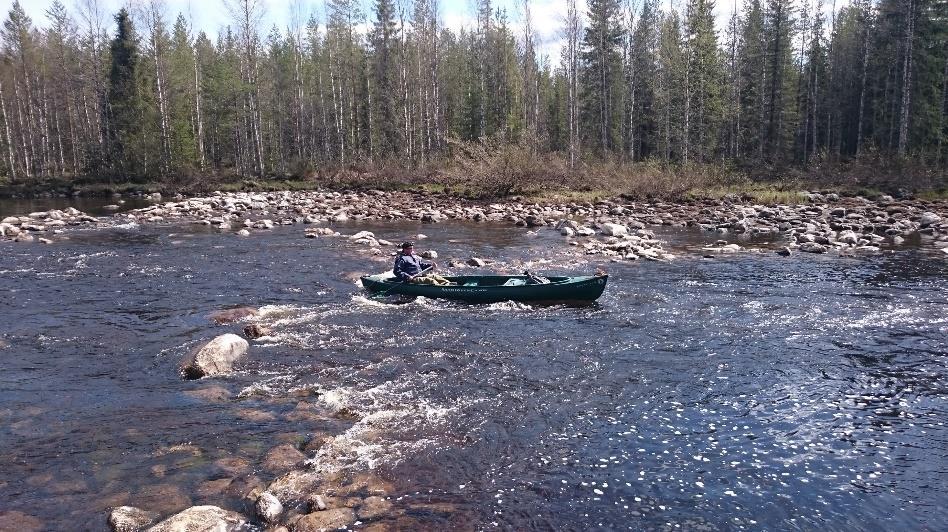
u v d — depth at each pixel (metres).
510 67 64.38
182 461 6.30
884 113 48.50
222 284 14.57
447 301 12.95
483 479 6.00
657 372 8.91
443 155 44.91
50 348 9.94
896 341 10.15
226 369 8.96
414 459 6.35
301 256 18.08
